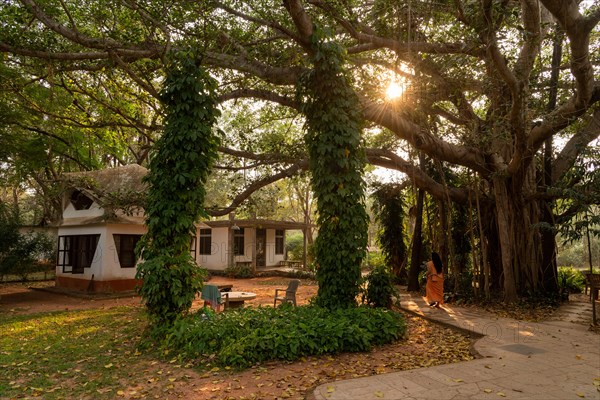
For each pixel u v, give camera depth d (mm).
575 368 5711
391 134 16266
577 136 12258
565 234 9852
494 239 13398
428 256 17375
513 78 9125
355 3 10883
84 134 19062
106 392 5129
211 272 25578
